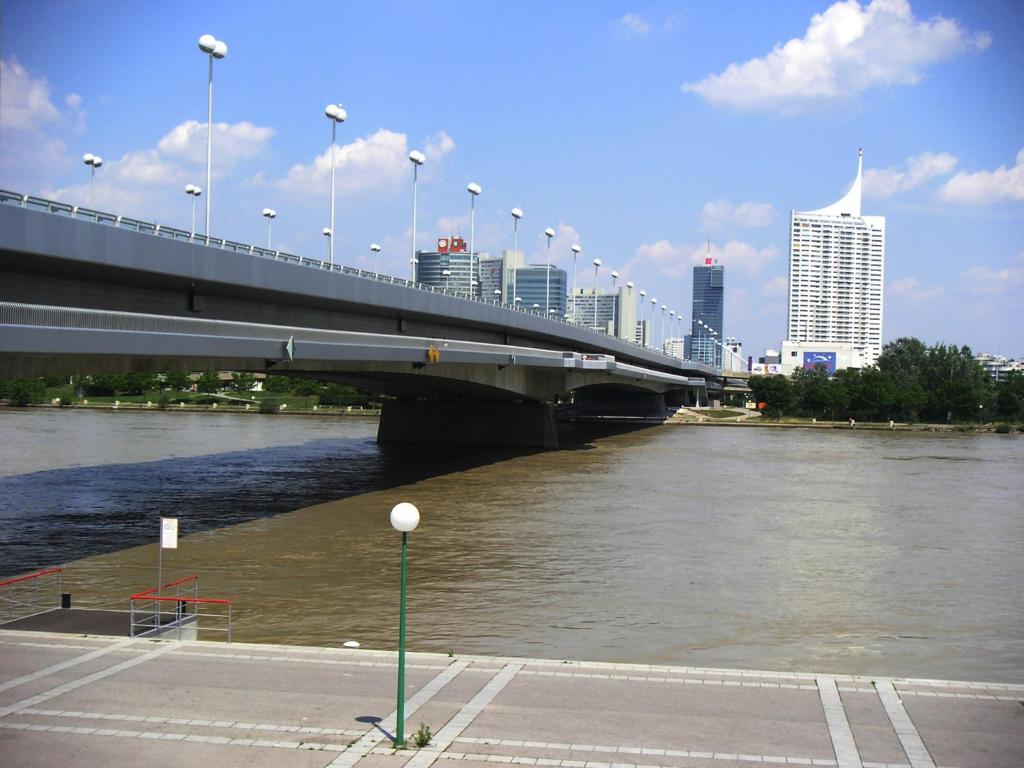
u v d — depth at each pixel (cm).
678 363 19150
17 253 3616
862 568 4609
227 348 4506
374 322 7031
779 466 9562
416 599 3881
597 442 12581
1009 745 2080
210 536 5131
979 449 12462
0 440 10788
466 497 6756
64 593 3359
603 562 4647
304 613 3656
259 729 2138
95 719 2183
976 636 3503
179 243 4459
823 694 2383
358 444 10900
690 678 2495
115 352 3819
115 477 7562
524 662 2617
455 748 2045
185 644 2755
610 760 1989
